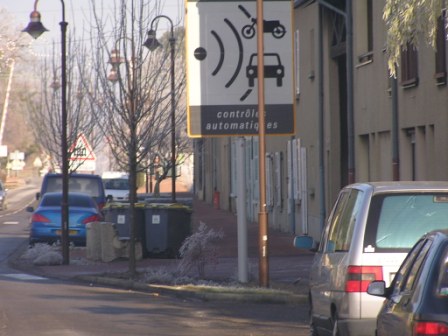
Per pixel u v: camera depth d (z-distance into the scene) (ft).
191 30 193.36
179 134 403.13
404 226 100.07
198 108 193.57
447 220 100.48
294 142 325.01
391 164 230.07
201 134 193.26
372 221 100.27
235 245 293.43
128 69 224.94
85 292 192.75
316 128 296.51
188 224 261.44
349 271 99.55
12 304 170.19
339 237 108.58
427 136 203.31
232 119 193.67
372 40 245.45
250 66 193.67
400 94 218.79
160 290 190.29
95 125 483.51
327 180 286.05
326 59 285.43
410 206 100.78
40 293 189.47
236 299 176.04
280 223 355.36
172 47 297.12
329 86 284.00
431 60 198.59
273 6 192.75
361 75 249.55
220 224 399.44
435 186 102.47
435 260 73.46
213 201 567.18
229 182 495.41
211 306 170.50
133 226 213.25
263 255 185.68
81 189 354.13
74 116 438.40
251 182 416.26
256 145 399.44
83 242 300.81
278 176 354.33
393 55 134.62
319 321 114.11
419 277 76.23
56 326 142.61
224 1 193.36
